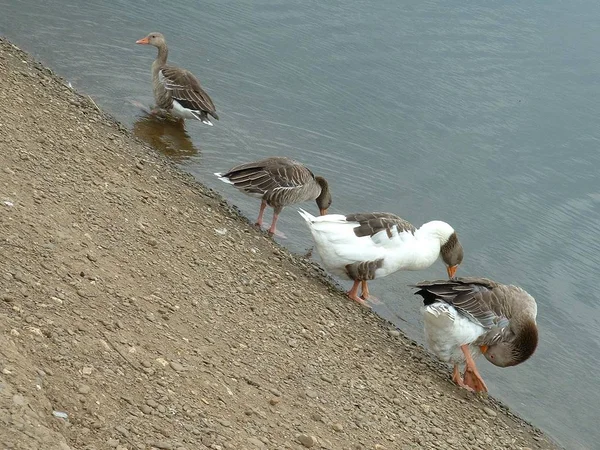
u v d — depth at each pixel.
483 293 9.60
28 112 12.16
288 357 8.48
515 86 19.34
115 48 17.22
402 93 18.22
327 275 11.92
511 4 23.25
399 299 12.03
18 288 7.02
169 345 7.41
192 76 15.12
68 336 6.61
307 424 7.26
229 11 20.05
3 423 5.04
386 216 11.16
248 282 9.99
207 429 6.30
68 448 5.15
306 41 19.36
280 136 15.80
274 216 12.53
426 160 16.22
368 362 9.34
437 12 22.03
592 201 15.98
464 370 10.35
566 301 13.09
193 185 12.84
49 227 8.57
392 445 7.62
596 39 21.91
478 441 8.64
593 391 11.14
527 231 14.76
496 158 16.73
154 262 9.18
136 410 6.12
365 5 21.61
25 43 16.12
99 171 11.13
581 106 19.00
